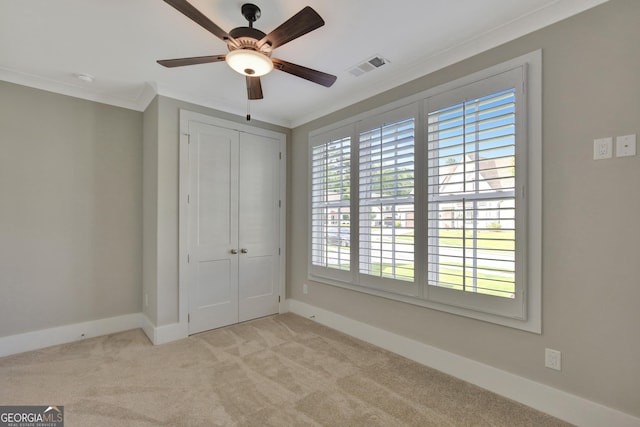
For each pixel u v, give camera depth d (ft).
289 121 12.72
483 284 6.89
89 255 10.04
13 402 6.39
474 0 5.75
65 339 9.53
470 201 7.04
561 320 5.92
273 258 12.37
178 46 7.27
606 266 5.45
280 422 5.81
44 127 9.31
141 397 6.57
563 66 5.90
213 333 10.34
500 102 6.70
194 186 10.25
